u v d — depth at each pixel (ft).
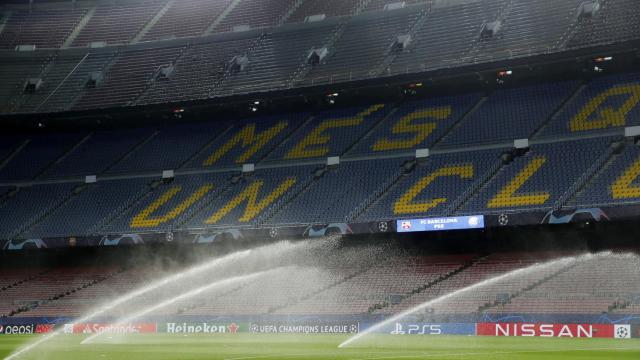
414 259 204.03
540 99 216.95
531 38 215.31
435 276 193.47
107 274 231.09
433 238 205.16
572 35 209.77
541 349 125.59
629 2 212.02
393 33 239.91
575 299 169.17
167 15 285.23
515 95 222.69
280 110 253.44
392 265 203.72
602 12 212.84
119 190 242.17
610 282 172.35
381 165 218.38
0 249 230.27
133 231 222.07
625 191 177.99
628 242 187.73
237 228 210.38
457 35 228.43
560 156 196.85
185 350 131.85
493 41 220.43
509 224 180.55
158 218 225.15
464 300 179.63
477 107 224.53
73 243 224.33
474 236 202.08
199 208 225.15
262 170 232.73
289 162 231.71
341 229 197.88
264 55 252.21
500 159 204.33
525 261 189.47
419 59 226.38
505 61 204.33
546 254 190.19
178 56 264.93
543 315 157.89
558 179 189.88
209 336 169.68
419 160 215.51
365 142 228.02
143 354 124.57
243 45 259.80
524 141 205.05
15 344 158.81
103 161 255.29
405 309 182.19
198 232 212.84
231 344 144.97
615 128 196.54
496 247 200.44
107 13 292.61
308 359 112.06
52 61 274.36
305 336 165.58
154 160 249.96
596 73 214.69
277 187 223.92
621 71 212.64
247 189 227.20
